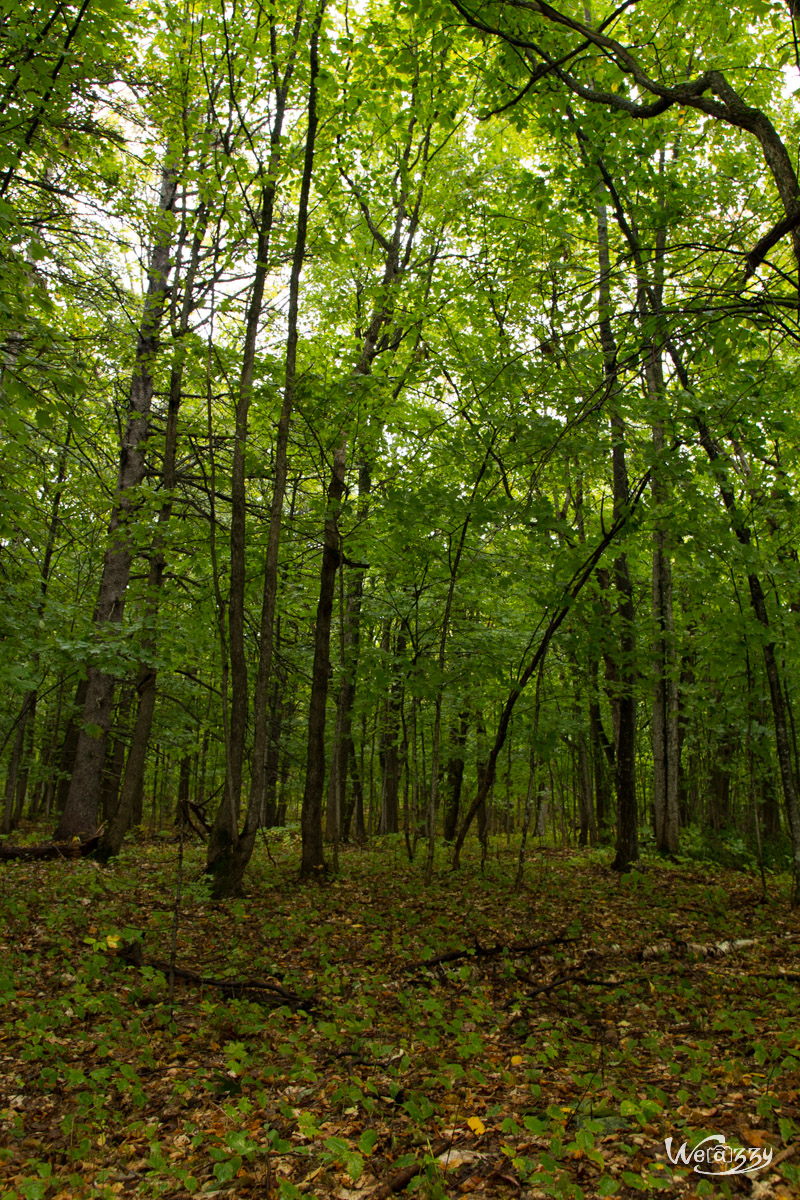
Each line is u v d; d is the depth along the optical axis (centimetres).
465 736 1619
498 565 964
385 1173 314
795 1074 370
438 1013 484
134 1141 356
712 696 1229
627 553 923
